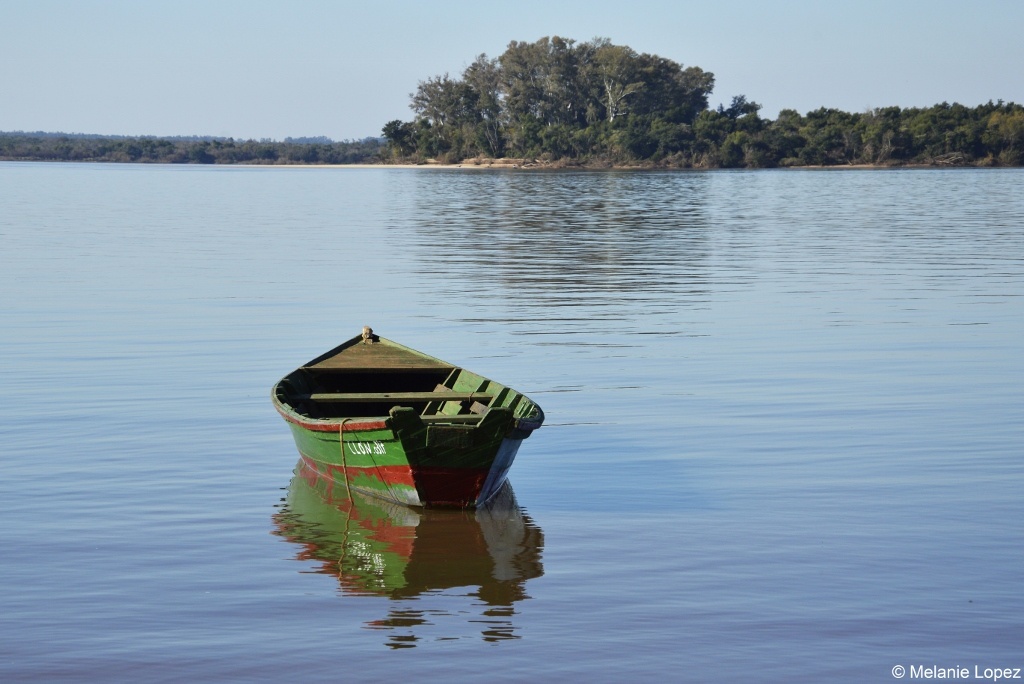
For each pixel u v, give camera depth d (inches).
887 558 422.3
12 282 1201.4
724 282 1230.9
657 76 6614.2
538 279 1258.0
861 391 695.1
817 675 336.2
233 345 854.5
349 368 613.0
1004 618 371.9
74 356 804.6
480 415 514.0
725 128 6323.8
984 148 6338.6
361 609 380.2
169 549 433.1
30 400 669.9
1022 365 772.6
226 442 585.0
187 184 4281.5
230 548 435.5
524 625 367.6
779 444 578.2
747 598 386.9
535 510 482.0
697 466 542.6
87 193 3383.4
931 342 859.4
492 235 1887.3
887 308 1034.1
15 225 2018.9
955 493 498.3
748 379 729.0
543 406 660.7
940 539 441.7
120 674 334.0
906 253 1555.1
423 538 447.8
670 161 6210.6
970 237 1822.1
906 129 6348.4
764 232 1957.4
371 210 2608.3
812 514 471.8
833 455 557.6
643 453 565.0
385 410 568.7
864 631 362.9
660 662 343.0
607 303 1070.4
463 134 6948.8
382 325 943.0
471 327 932.6
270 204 2849.4
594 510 480.7
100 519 465.4
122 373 749.9
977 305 1051.9
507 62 6707.7
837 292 1145.4
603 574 408.8
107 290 1145.4
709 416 636.1
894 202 2928.2
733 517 469.1
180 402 670.5
